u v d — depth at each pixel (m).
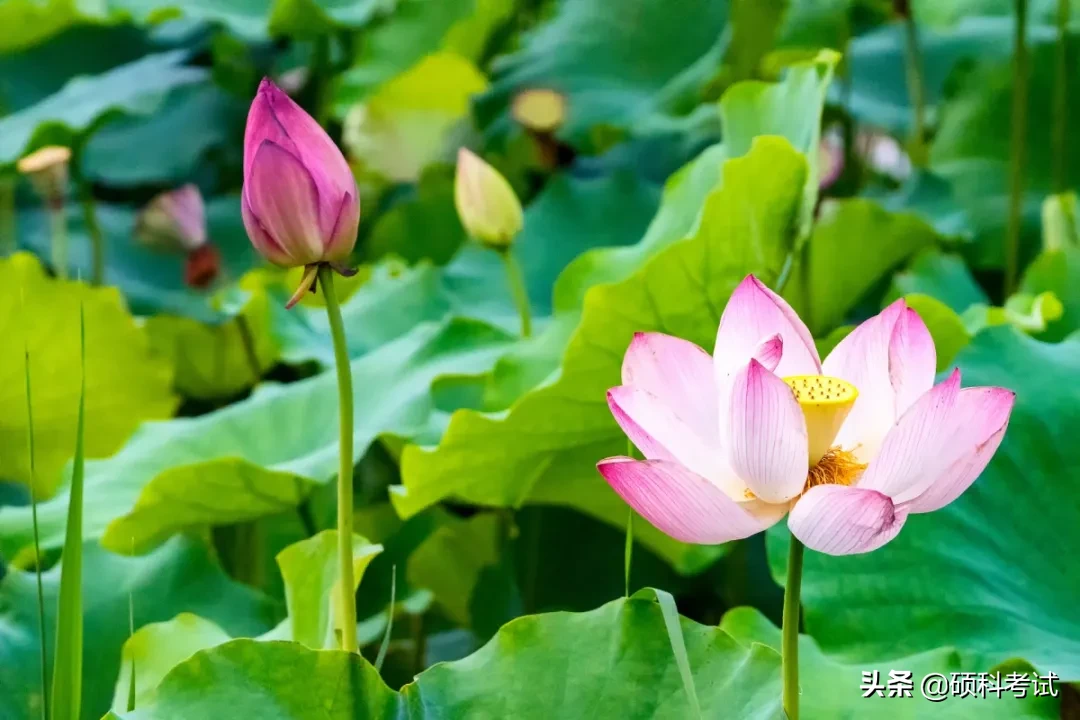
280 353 3.87
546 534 3.57
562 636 2.77
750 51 5.25
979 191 4.59
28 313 3.87
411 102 5.69
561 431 3.13
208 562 3.06
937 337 3.19
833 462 2.68
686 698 2.73
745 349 2.71
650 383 2.72
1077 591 2.95
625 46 5.50
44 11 5.99
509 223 3.44
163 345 4.34
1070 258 3.62
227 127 6.65
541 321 3.96
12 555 3.18
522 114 5.34
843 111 5.14
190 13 6.00
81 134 4.96
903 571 2.94
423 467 3.12
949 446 2.65
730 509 2.64
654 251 3.31
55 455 4.23
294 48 7.00
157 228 5.61
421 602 3.27
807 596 2.94
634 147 5.20
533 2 6.43
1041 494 2.99
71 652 2.73
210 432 3.34
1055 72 4.73
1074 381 3.03
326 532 2.89
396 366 3.39
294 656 2.74
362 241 5.89
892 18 5.94
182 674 2.73
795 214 3.13
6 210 5.80
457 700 2.75
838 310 3.75
